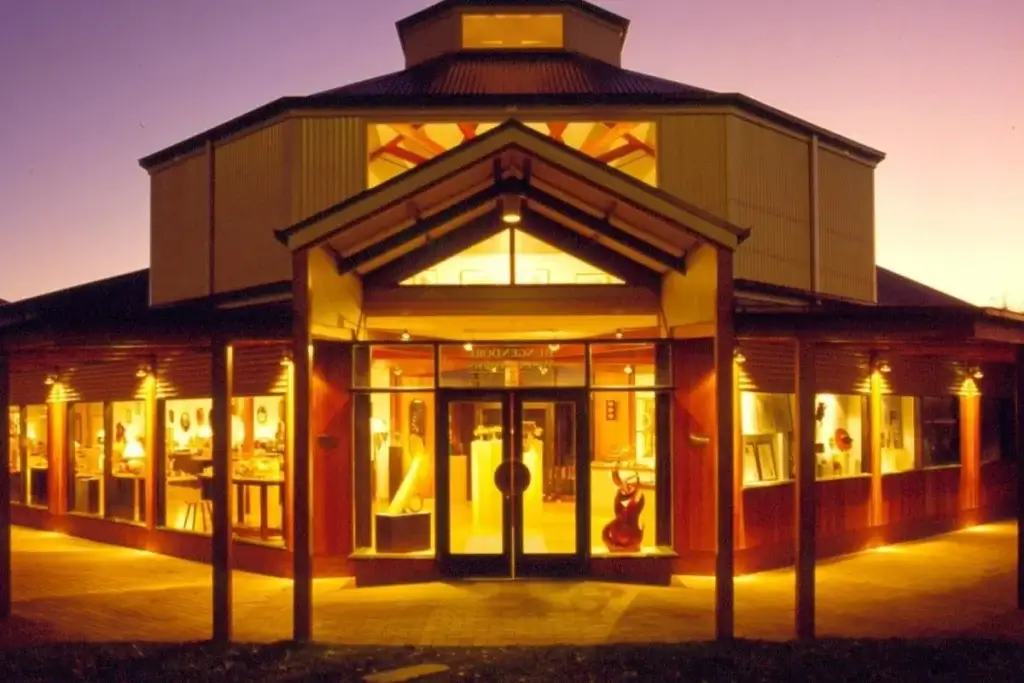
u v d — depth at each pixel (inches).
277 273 601.3
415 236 486.3
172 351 597.0
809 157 663.1
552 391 513.0
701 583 499.5
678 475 517.0
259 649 382.3
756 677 342.0
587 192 452.1
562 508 510.0
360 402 521.0
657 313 508.4
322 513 515.8
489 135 395.2
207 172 655.1
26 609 459.8
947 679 340.8
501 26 752.3
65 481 709.9
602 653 370.9
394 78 714.8
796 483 400.2
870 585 504.4
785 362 561.6
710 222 398.3
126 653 378.3
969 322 390.9
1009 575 531.8
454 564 507.2
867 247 719.1
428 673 345.7
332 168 592.7
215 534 397.1
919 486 668.7
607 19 767.1
